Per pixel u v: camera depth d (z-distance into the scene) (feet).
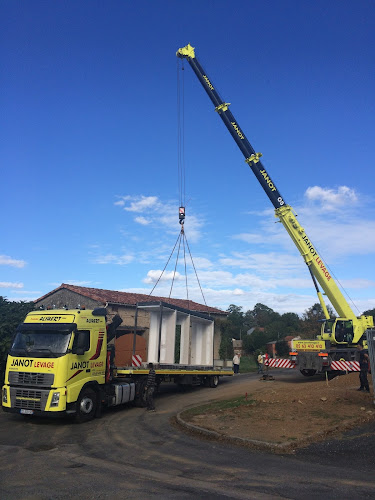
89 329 37.65
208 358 62.34
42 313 38.19
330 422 32.17
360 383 51.55
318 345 65.67
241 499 17.42
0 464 22.52
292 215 65.82
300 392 48.29
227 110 66.28
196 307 104.12
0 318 48.24
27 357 35.19
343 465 22.50
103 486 18.95
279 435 28.45
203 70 66.95
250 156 65.98
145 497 17.56
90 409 36.47
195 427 31.58
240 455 24.59
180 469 21.77
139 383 44.68
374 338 39.45
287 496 17.78
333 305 66.90
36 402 33.58
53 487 18.78
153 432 31.45
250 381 69.51
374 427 31.09
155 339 51.08
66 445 27.20
